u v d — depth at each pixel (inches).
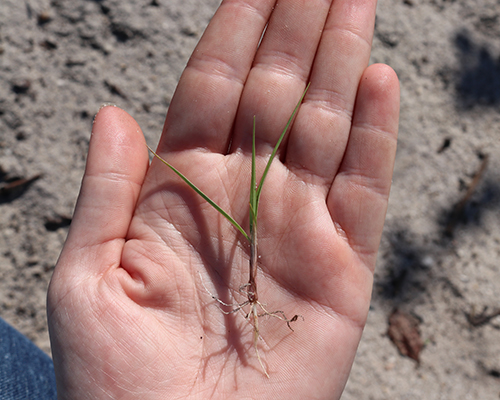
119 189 8.7
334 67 9.2
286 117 9.3
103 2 12.7
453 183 12.5
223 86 9.2
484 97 13.1
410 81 13.1
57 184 12.0
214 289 8.8
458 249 12.1
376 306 11.9
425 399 11.4
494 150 12.7
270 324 8.8
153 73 12.7
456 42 13.4
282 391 8.4
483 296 11.9
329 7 9.3
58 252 11.8
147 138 12.4
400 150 12.6
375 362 11.5
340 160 9.2
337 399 8.8
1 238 11.8
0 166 11.9
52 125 12.2
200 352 8.5
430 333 11.7
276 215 9.1
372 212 9.1
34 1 12.6
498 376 11.5
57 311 8.4
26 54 12.4
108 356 8.1
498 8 13.6
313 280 8.9
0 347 10.5
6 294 11.7
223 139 9.3
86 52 12.6
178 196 9.0
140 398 8.1
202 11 13.1
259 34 9.4
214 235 8.9
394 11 13.4
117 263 8.7
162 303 8.6
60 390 8.3
